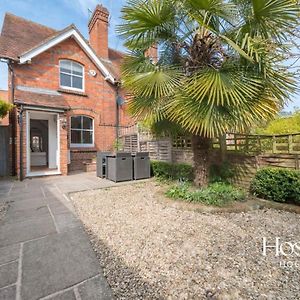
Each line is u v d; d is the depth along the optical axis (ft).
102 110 36.17
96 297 6.18
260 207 14.14
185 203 14.62
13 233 10.39
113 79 36.50
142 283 6.84
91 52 34.27
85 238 9.89
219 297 6.25
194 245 9.25
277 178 15.01
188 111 12.74
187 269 7.56
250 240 9.71
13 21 33.35
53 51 30.91
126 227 11.18
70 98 32.53
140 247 9.09
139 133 31.12
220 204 14.08
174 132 18.62
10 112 26.14
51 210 13.92
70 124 32.55
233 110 12.39
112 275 7.22
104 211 13.79
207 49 14.42
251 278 7.06
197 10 12.92
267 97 12.63
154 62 16.20
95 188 20.12
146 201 16.02
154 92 14.51
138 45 15.71
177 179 22.77
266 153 16.96
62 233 10.43
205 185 16.48
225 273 7.33
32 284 6.68
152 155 28.73
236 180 18.71
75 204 15.38
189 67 14.79
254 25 12.44
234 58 13.53
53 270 7.41
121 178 23.32
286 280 6.95
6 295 6.20
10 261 7.95
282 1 10.87
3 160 26.68
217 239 9.80
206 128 12.24
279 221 11.96
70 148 32.40
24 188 20.03
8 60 26.96
